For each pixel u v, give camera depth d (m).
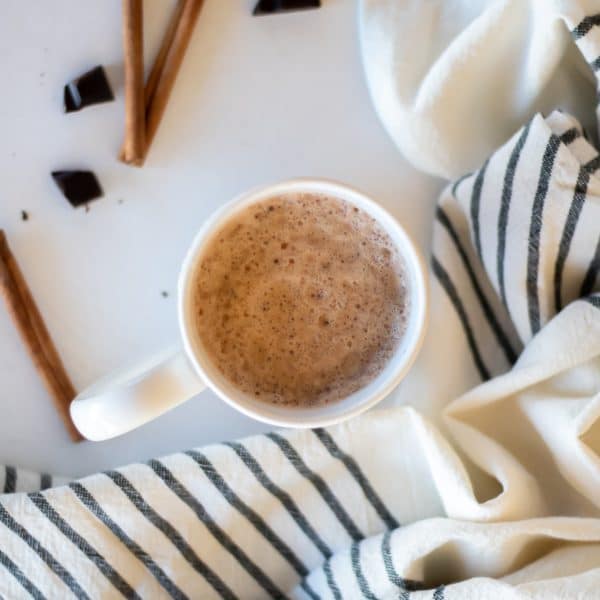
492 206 0.51
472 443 0.52
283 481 0.52
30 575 0.50
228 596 0.52
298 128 0.53
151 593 0.52
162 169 0.53
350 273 0.48
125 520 0.51
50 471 0.52
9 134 0.52
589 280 0.52
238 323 0.48
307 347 0.48
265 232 0.48
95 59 0.52
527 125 0.50
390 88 0.52
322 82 0.53
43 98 0.52
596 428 0.51
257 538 0.52
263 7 0.52
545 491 0.52
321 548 0.53
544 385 0.52
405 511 0.52
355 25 0.53
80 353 0.52
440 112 0.52
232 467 0.51
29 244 0.52
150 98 0.52
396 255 0.48
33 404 0.52
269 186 0.47
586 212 0.50
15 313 0.51
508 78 0.52
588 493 0.51
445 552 0.51
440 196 0.53
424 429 0.51
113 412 0.45
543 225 0.50
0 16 0.51
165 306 0.53
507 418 0.52
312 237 0.48
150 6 0.52
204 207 0.53
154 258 0.53
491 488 0.53
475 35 0.50
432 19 0.52
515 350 0.54
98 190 0.52
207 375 0.46
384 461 0.52
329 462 0.52
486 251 0.52
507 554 0.50
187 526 0.52
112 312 0.53
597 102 0.53
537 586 0.48
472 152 0.53
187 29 0.51
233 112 0.53
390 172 0.54
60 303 0.52
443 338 0.53
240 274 0.48
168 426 0.53
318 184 0.47
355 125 0.53
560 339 0.50
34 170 0.52
